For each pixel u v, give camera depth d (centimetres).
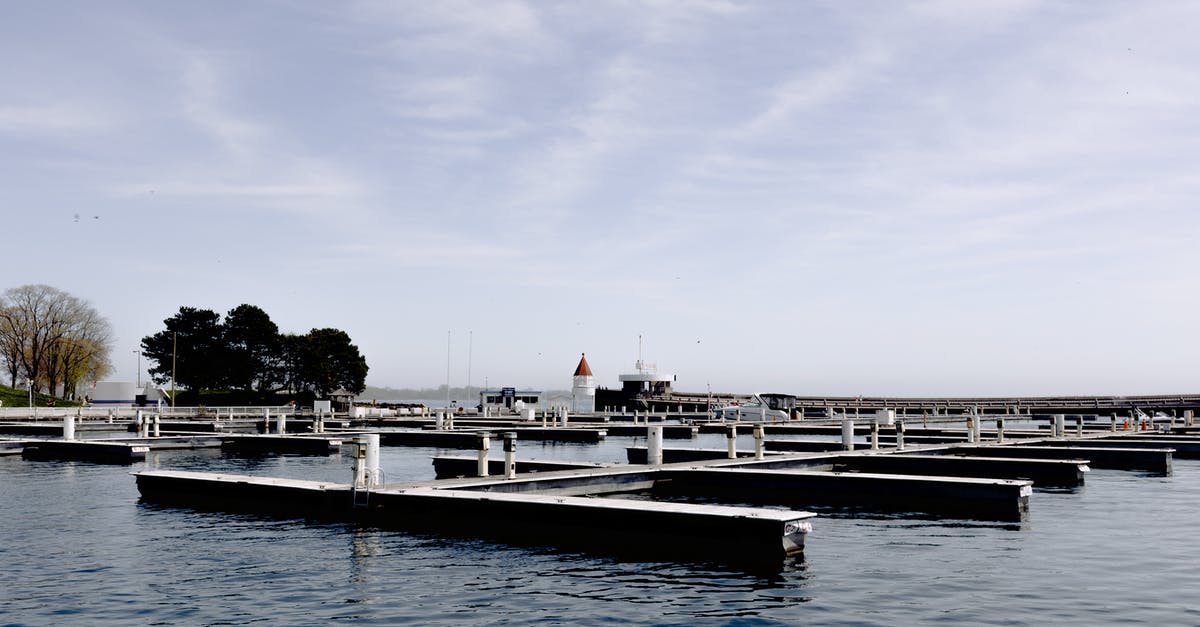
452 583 1864
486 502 2448
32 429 7844
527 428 7844
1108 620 1579
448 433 6606
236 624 1565
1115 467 4675
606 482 3350
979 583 1861
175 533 2448
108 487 3566
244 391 14575
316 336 15162
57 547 2248
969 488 2964
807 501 3259
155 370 13625
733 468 3819
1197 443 5438
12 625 1559
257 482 2891
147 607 1675
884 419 7469
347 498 2695
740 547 2120
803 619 1592
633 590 1803
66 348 14012
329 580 1892
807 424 8588
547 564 2045
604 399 13512
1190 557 2133
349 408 11944
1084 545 2297
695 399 14288
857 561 2086
